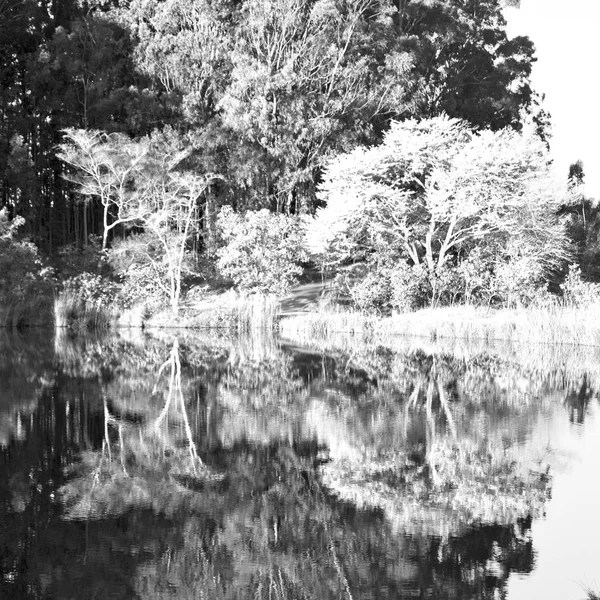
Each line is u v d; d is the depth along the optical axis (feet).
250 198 123.75
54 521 21.97
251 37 128.16
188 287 115.96
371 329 88.02
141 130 131.23
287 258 104.88
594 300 82.53
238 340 79.66
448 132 99.19
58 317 94.53
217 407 39.88
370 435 33.04
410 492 24.59
